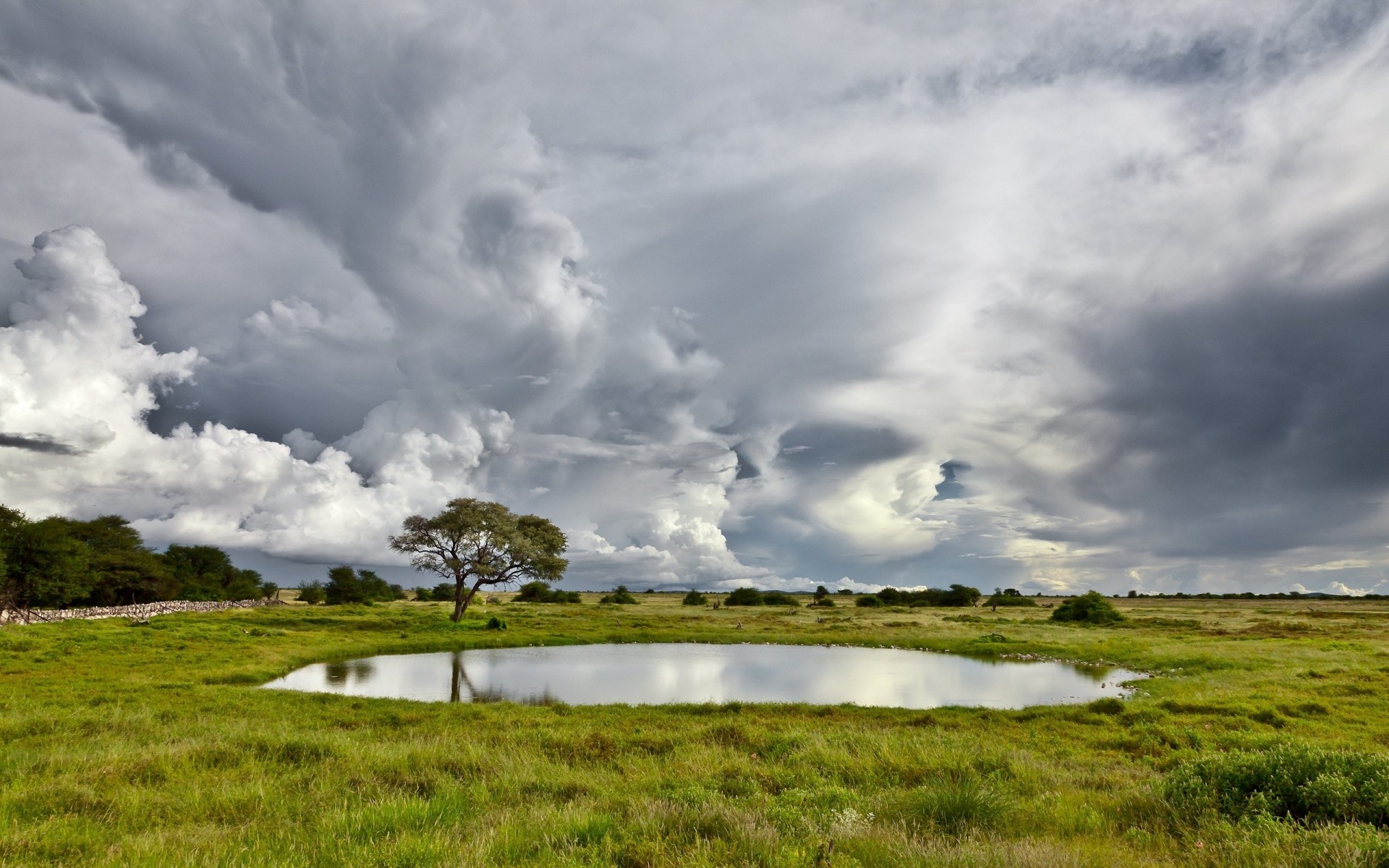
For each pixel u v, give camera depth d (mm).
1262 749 16359
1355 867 6668
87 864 7094
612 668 38000
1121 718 21109
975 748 15172
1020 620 75500
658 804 9352
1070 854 7324
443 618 70562
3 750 12742
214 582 119438
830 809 9375
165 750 13078
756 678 34250
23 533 70688
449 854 7129
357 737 16594
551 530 72250
